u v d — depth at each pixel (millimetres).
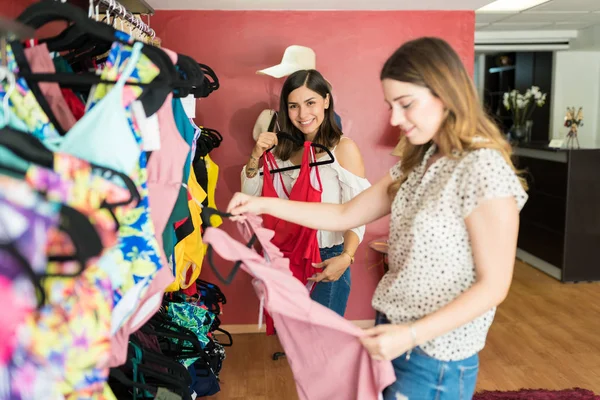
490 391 3143
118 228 1143
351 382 1516
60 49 1418
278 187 2748
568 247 5156
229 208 1730
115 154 1154
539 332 4004
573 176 5094
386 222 4055
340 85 3906
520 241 6117
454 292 1408
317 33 3850
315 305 1397
